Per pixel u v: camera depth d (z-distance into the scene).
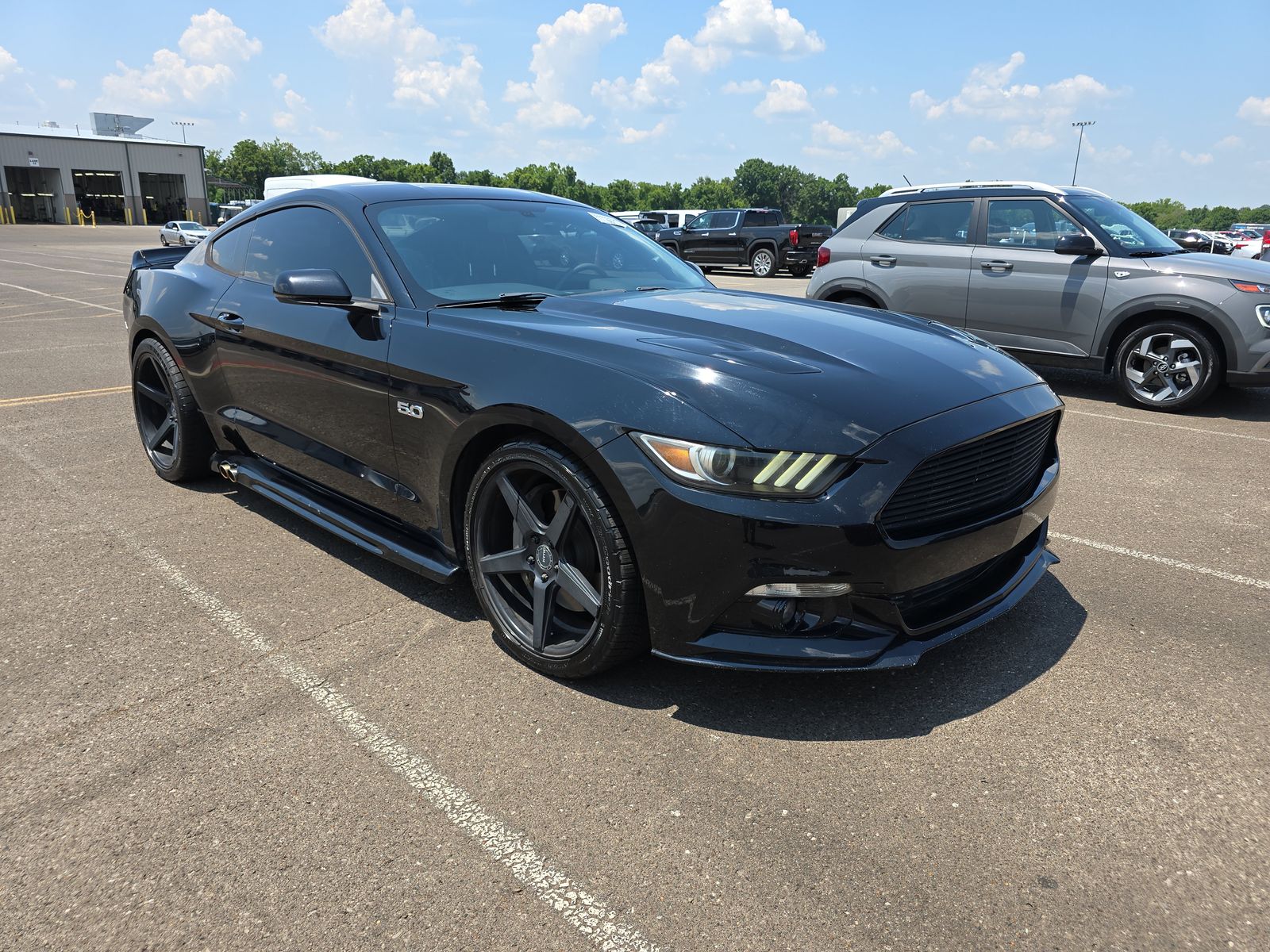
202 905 1.73
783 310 3.06
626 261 3.62
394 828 1.96
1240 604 3.11
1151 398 6.45
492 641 2.83
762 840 1.92
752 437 2.14
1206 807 2.02
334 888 1.78
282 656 2.72
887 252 7.52
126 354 8.58
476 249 3.27
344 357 3.06
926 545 2.25
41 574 3.31
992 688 2.54
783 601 2.19
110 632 2.86
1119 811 2.01
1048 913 1.71
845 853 1.88
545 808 2.03
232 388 3.78
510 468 2.56
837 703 2.47
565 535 2.48
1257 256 23.30
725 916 1.71
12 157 61.62
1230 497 4.35
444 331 2.77
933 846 1.90
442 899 1.76
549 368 2.45
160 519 3.93
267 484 3.73
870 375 2.41
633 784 2.12
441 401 2.69
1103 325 6.49
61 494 4.27
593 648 2.44
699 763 2.20
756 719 2.39
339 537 3.30
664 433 2.20
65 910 1.72
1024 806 2.03
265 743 2.27
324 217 3.41
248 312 3.59
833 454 2.14
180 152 70.44
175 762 2.19
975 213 7.11
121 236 44.38
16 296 14.41
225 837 1.93
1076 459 5.09
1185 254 6.46
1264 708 2.44
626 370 2.35
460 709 2.43
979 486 2.43
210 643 2.80
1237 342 5.96
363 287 3.12
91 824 1.96
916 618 2.40
